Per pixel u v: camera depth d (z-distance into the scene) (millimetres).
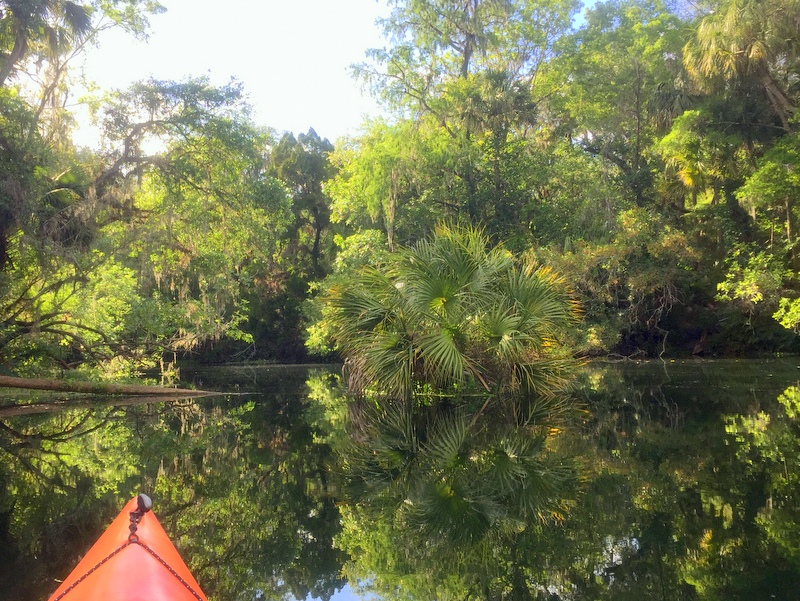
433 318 10750
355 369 13219
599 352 24109
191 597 2346
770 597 2889
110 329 17062
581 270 21500
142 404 12969
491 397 11688
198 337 20516
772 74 21609
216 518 4719
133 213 17172
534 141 26688
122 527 3014
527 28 27656
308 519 4695
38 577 3447
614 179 24938
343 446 7742
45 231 13266
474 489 5383
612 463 6137
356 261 24141
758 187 18453
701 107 21469
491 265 11266
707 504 4555
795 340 23609
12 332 13555
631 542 3816
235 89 17750
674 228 23453
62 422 10156
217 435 8766
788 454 6289
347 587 3359
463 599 3105
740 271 20500
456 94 24531
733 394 11719
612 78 26188
